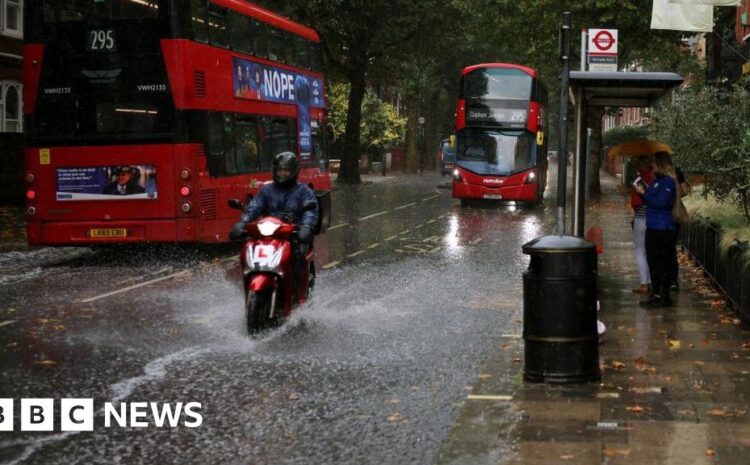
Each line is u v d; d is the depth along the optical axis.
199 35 16.45
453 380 7.97
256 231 10.35
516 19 38.75
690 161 19.70
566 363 7.68
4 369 8.47
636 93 12.14
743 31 26.61
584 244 7.74
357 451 6.03
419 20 45.75
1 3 29.95
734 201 14.77
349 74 47.66
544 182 36.69
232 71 17.78
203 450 6.12
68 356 9.01
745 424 6.44
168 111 16.09
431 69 63.69
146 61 16.08
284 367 8.52
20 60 31.27
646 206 12.14
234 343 9.64
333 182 50.31
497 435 6.25
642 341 9.47
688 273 14.76
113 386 7.84
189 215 16.22
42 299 12.64
